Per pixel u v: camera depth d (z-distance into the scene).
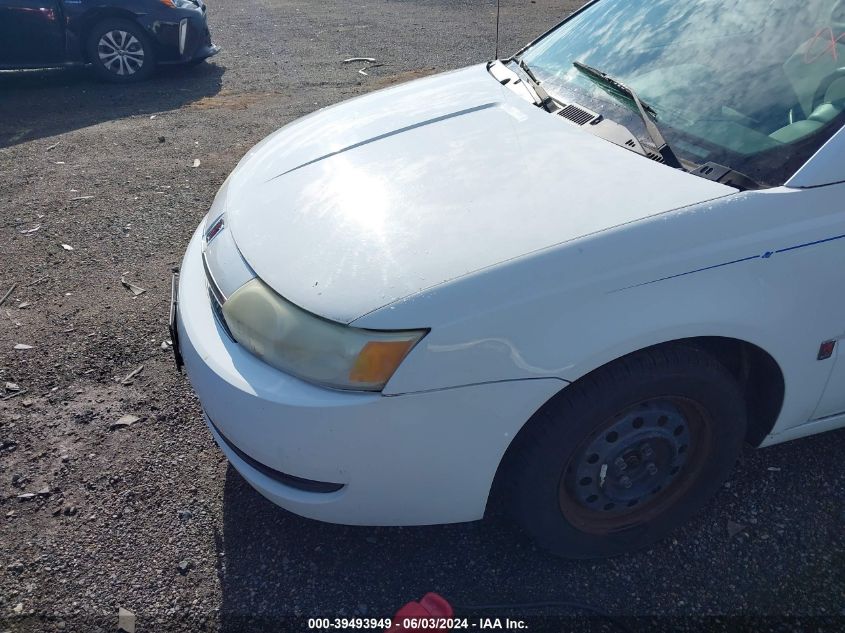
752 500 2.43
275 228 2.18
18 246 4.20
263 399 1.88
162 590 2.19
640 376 1.89
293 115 6.43
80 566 2.27
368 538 2.35
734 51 2.44
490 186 2.10
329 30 10.16
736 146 2.14
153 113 6.66
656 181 2.03
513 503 2.04
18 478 2.59
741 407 2.10
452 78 3.05
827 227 1.96
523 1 12.09
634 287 1.83
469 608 2.11
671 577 2.19
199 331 2.15
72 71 8.32
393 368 1.77
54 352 3.26
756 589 2.14
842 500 2.41
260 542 2.34
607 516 2.18
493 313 1.77
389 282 1.84
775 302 1.95
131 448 2.73
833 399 2.23
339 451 1.85
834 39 2.29
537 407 1.84
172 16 7.63
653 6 2.85
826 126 2.07
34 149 5.80
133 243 4.22
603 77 2.59
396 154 2.38
